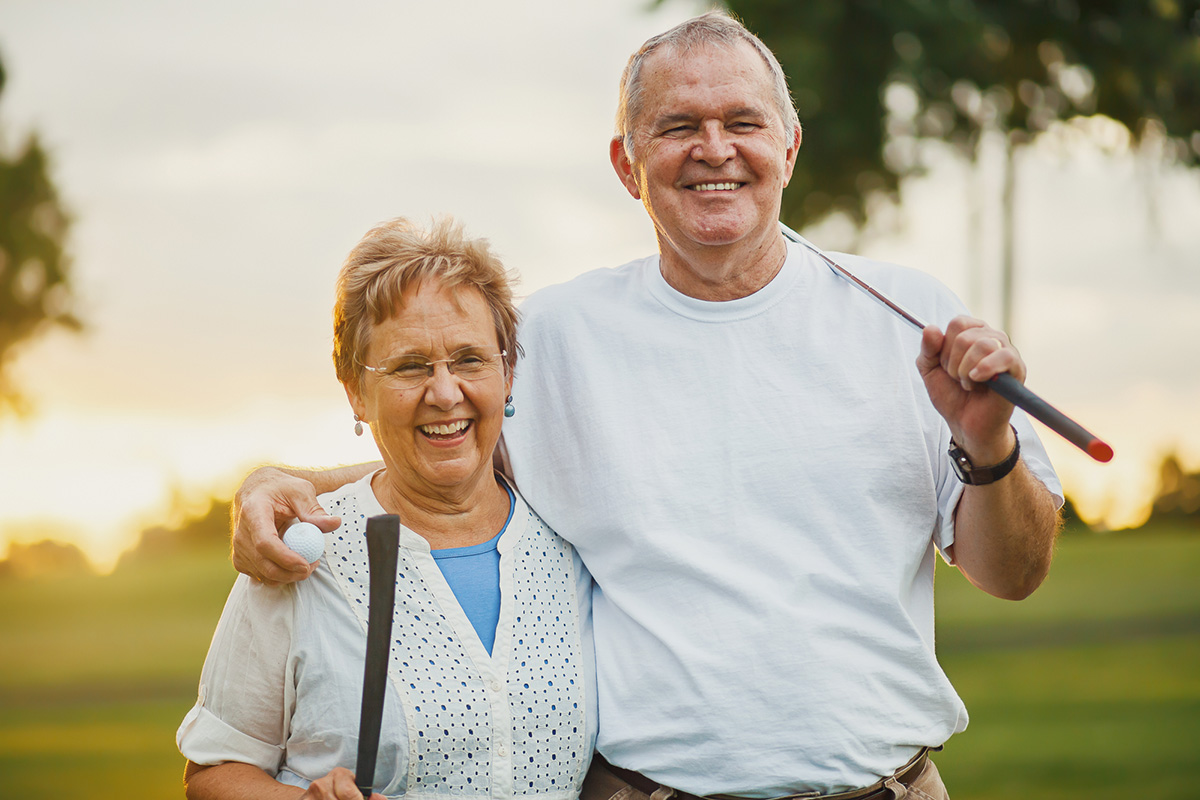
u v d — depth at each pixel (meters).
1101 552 18.06
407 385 2.23
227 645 2.23
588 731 2.31
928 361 2.14
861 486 2.32
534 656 2.28
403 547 2.26
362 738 1.99
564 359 2.49
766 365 2.39
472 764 2.19
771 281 2.45
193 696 12.49
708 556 2.31
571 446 2.45
